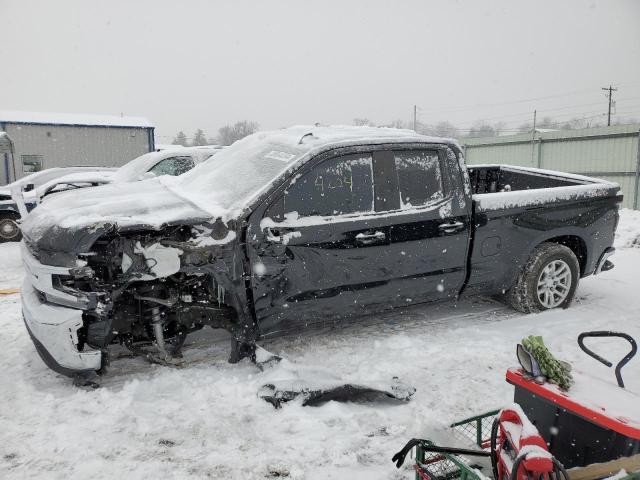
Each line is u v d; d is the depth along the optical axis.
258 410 3.46
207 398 3.61
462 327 5.08
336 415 3.41
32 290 3.89
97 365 3.68
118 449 3.04
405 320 5.29
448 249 4.67
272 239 3.93
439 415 3.44
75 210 3.86
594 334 2.64
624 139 20.02
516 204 5.00
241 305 3.94
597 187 5.56
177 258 3.70
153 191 4.71
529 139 24.16
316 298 4.16
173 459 2.96
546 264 5.32
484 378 4.00
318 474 2.84
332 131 4.98
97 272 3.78
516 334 4.88
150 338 4.14
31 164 21.84
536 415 2.36
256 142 5.07
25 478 2.77
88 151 22.62
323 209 4.15
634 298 6.01
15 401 3.57
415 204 4.53
